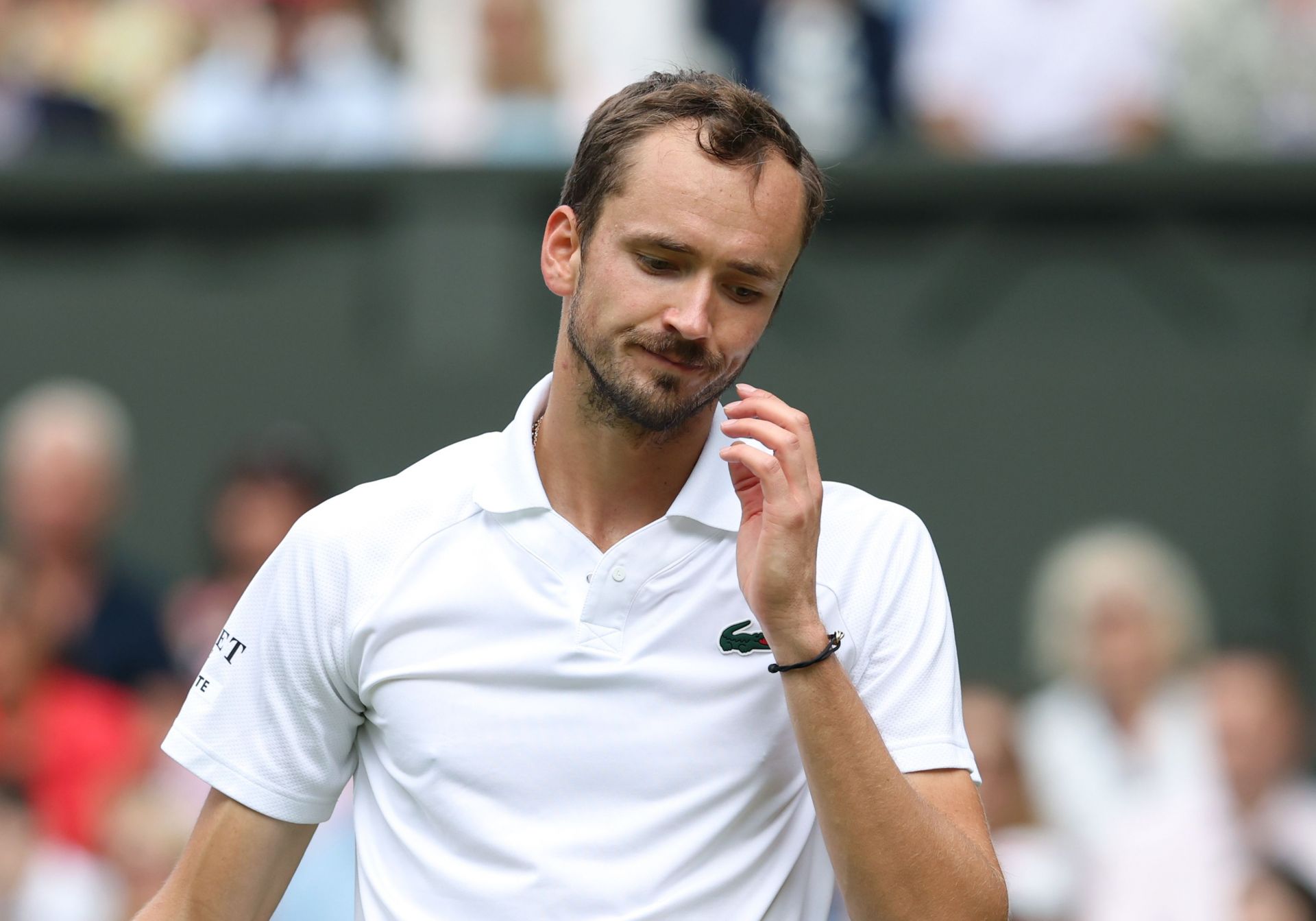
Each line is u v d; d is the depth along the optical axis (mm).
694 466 8219
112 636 20266
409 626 8094
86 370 21109
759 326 7824
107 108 23641
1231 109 23312
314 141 22641
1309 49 23422
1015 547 21109
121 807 18891
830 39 23312
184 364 21094
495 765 7930
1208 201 21391
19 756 19438
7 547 20359
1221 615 20891
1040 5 23109
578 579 8047
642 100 7836
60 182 21203
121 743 19688
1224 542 21094
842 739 7523
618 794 7891
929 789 8078
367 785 8391
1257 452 21172
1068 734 19953
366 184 21141
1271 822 19266
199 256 21250
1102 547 20891
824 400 21203
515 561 8094
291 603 8258
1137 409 21234
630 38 23109
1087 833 19422
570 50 23062
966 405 21219
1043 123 23203
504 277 21062
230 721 8352
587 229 7934
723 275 7637
